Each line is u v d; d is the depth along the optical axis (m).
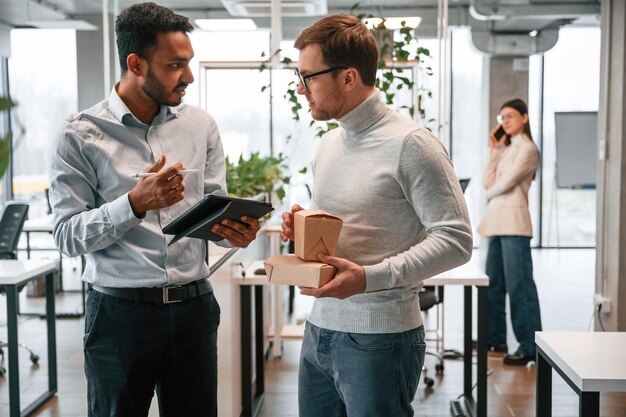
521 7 7.90
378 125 1.78
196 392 2.11
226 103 8.48
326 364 1.85
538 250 10.76
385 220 1.75
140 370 2.01
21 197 9.86
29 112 9.76
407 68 5.34
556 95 10.67
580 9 7.78
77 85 8.70
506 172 4.80
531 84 10.68
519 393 4.23
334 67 1.72
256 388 4.14
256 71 8.19
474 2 7.92
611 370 1.96
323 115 1.77
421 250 1.66
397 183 1.73
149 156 2.05
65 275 8.28
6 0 7.73
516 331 4.83
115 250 2.01
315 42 1.72
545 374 2.33
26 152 9.82
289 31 7.47
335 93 1.74
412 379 1.82
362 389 1.77
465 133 10.60
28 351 5.10
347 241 1.76
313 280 1.59
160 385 2.13
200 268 2.12
